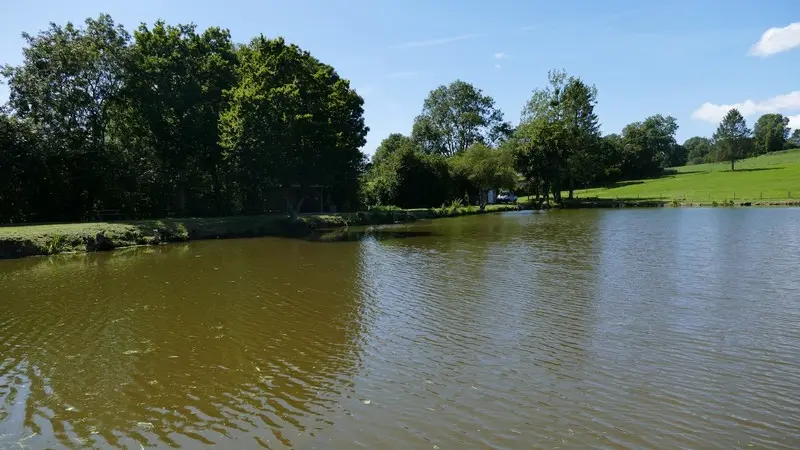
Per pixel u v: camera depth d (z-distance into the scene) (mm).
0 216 35156
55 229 27625
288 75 41750
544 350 10398
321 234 36000
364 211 51281
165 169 43531
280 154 38094
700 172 110000
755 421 7312
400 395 8367
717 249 23594
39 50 37500
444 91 90688
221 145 38531
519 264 20781
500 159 68125
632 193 79625
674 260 20797
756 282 16328
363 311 13672
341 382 8953
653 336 11148
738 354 9961
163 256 24812
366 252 25625
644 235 30328
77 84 38438
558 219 46250
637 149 114812
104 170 38188
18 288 17281
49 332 12164
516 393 8359
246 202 47938
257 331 12000
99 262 22969
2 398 8547
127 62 39531
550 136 68562
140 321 12969
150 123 40312
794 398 8023
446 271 19516
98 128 40000
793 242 25656
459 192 69438
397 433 7109
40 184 36188
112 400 8398
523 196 101375
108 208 39938
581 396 8195
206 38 45438
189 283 17750
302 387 8773
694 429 7094
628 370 9250
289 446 6832
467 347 10664
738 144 106312
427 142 91688
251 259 23484
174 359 10234
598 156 81938
